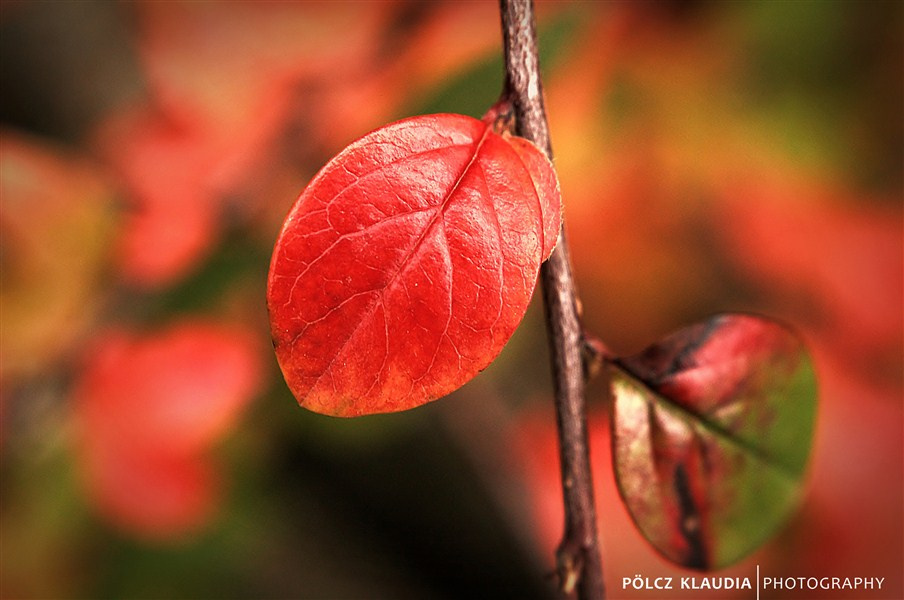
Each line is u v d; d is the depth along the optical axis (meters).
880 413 0.31
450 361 0.17
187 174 0.27
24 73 0.29
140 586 0.28
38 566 0.27
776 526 0.21
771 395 0.20
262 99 0.27
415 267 0.17
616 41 0.30
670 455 0.20
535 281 0.17
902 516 0.29
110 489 0.26
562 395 0.20
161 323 0.27
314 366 0.17
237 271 0.28
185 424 0.26
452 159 0.17
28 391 0.26
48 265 0.26
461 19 0.26
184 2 0.27
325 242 0.17
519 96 0.18
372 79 0.26
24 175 0.26
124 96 0.29
